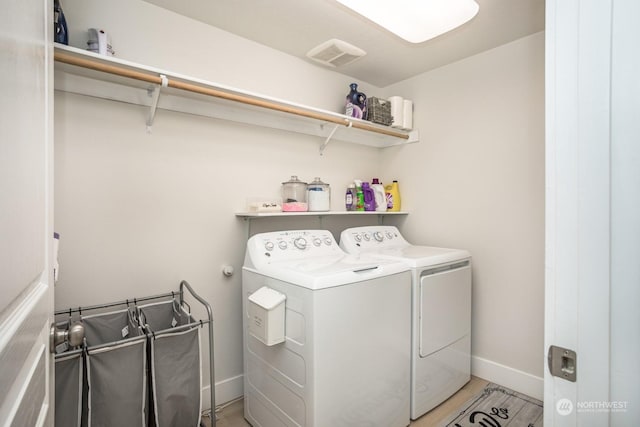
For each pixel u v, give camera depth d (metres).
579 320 0.59
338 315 1.48
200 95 1.83
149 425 1.46
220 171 2.04
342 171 2.72
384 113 2.60
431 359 1.92
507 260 2.21
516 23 1.96
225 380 2.07
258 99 1.96
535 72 2.08
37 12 0.60
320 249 2.07
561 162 0.61
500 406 1.98
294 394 1.52
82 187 1.60
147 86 1.69
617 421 0.56
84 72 1.51
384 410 1.68
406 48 2.27
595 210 0.57
